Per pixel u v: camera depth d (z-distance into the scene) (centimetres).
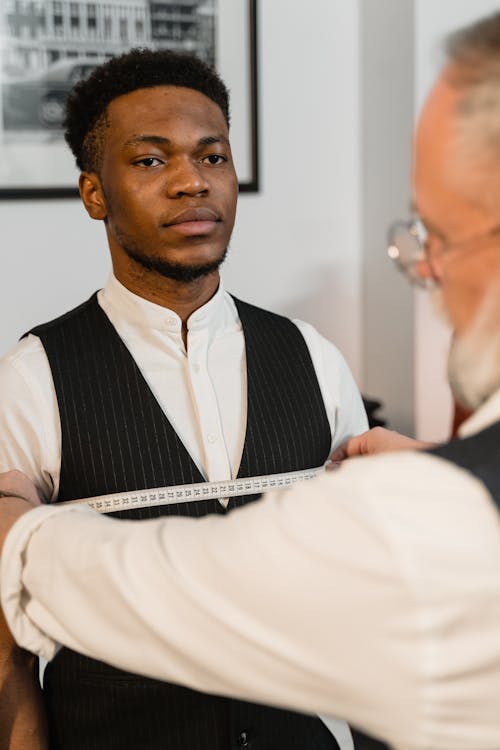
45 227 255
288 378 134
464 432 78
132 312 128
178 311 128
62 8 249
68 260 258
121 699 120
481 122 71
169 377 128
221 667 75
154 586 76
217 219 121
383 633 68
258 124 273
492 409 77
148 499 122
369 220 292
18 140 249
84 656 120
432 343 280
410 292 279
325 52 283
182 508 123
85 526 85
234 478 127
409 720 69
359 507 69
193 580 75
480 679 69
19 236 253
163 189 118
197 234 120
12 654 117
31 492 105
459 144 73
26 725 116
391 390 293
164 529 80
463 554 67
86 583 80
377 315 295
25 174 251
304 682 73
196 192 118
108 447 122
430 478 70
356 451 121
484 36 73
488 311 76
